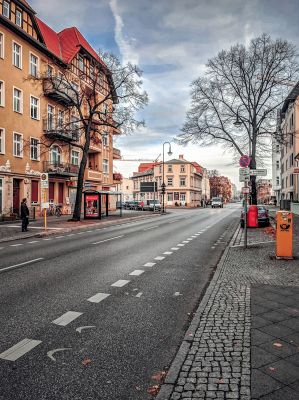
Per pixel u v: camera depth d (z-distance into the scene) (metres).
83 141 42.31
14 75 29.47
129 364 3.88
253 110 29.56
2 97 28.02
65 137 36.00
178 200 91.75
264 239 16.00
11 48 29.09
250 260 10.26
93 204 32.47
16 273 8.62
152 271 8.97
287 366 3.69
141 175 107.31
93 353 4.15
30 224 25.00
